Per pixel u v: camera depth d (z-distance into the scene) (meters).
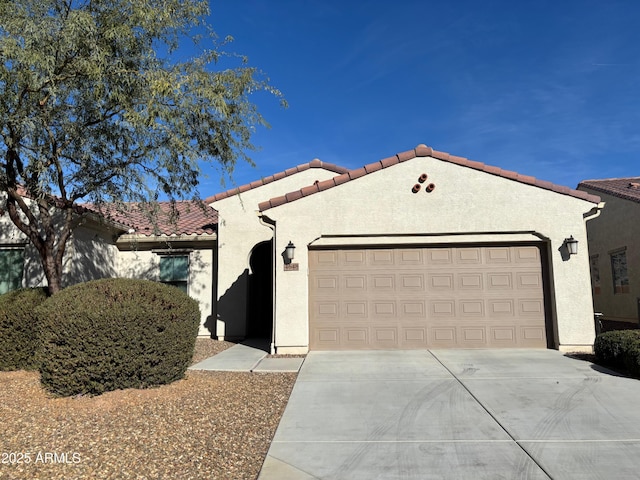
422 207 11.28
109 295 7.41
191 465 4.91
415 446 5.37
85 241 13.82
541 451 5.16
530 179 11.23
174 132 9.77
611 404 6.80
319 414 6.55
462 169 11.36
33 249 13.09
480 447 5.30
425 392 7.56
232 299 14.63
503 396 7.27
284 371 9.19
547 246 11.33
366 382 8.24
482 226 11.17
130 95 9.48
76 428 5.95
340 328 11.41
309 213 11.41
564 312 10.91
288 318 11.17
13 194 9.66
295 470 4.78
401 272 11.50
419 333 11.33
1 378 8.41
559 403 6.88
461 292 11.38
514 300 11.31
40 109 9.06
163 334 7.52
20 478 4.63
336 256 11.61
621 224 17.50
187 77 9.70
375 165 11.38
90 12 9.36
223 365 9.94
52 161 9.67
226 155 10.74
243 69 10.41
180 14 10.12
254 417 6.43
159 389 7.42
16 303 9.10
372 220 11.30
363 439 5.61
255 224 14.91
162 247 15.48
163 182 11.00
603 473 4.60
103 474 4.70
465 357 10.21
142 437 5.66
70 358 6.97
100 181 10.27
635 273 16.55
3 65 8.27
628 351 8.49
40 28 8.45
